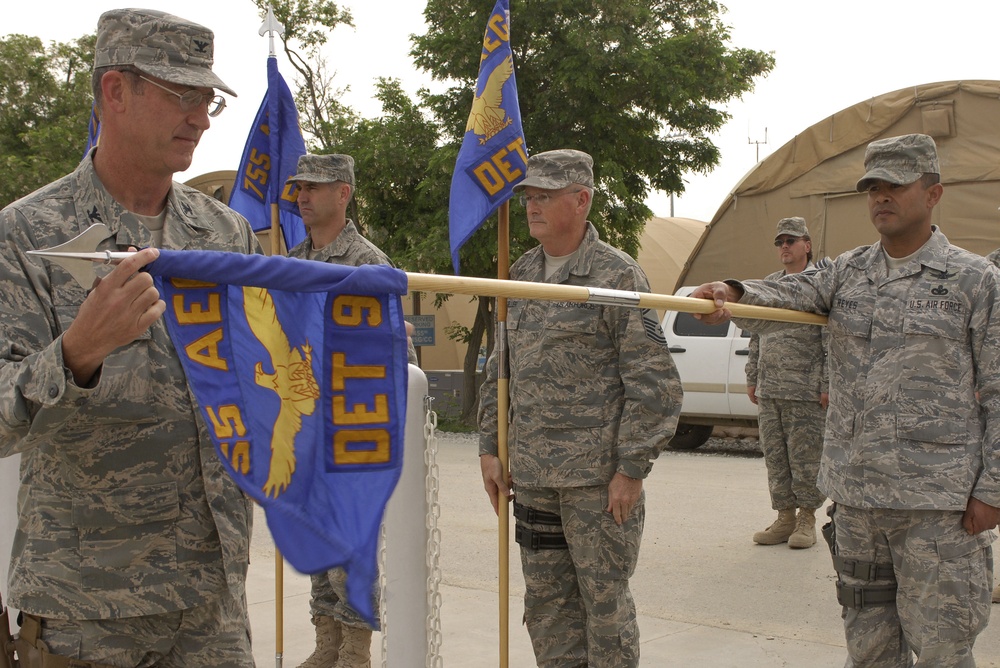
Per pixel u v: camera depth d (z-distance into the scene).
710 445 11.93
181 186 2.38
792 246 6.68
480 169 3.75
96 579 2.08
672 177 14.25
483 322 14.38
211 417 1.91
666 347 3.36
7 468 3.25
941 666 3.15
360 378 2.07
